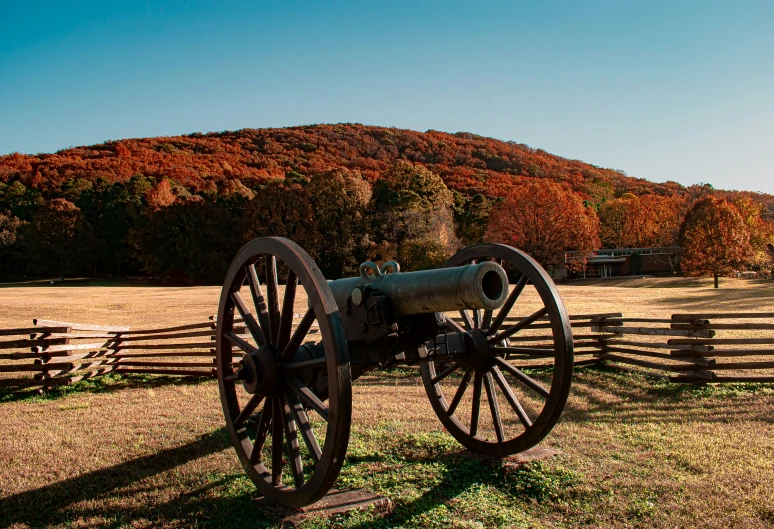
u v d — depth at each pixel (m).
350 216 54.25
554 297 4.14
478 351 4.55
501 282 3.44
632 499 3.99
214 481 4.58
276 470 3.98
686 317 7.62
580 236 52.38
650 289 32.66
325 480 3.38
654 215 70.81
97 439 5.75
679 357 7.55
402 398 7.17
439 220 54.00
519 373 4.43
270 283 4.01
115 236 63.72
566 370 4.05
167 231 55.28
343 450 3.32
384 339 3.85
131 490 4.45
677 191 127.50
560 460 4.70
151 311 22.02
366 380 8.41
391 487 4.32
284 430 3.89
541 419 4.27
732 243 37.28
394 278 3.89
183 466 4.92
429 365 5.35
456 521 3.76
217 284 54.28
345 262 53.25
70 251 59.22
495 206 65.38
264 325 4.13
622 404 6.61
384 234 55.03
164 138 146.12
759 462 4.57
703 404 6.50
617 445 5.08
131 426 6.23
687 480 4.25
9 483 4.61
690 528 3.56
